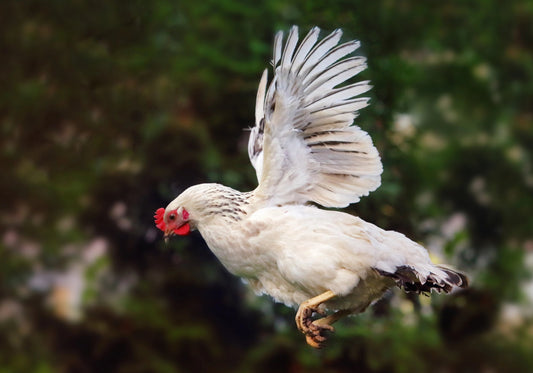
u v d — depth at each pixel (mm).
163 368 13445
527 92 16516
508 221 16078
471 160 16109
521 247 16047
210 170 13164
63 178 13883
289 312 13266
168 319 13773
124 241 13844
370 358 13070
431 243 14656
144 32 14203
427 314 13852
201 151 13312
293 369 13352
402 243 7902
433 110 16344
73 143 13922
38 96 13969
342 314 8273
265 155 8109
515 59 16516
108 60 14070
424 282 7621
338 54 7934
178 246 13578
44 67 14211
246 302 13648
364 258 7738
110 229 13852
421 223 14328
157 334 13680
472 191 16094
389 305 13422
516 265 15547
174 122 13445
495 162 16141
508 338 14656
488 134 16453
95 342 13758
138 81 13875
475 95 16406
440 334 14289
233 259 8172
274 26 13570
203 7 13922
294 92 7898
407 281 7824
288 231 7871
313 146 8195
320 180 8273
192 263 13758
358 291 8000
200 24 13906
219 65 13523
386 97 13875
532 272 15594
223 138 13539
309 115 8055
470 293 14656
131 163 13578
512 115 16703
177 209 8352
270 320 13602
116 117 13820
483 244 15945
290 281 7910
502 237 16078
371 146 8133
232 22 13805
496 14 16203
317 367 13266
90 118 13930
